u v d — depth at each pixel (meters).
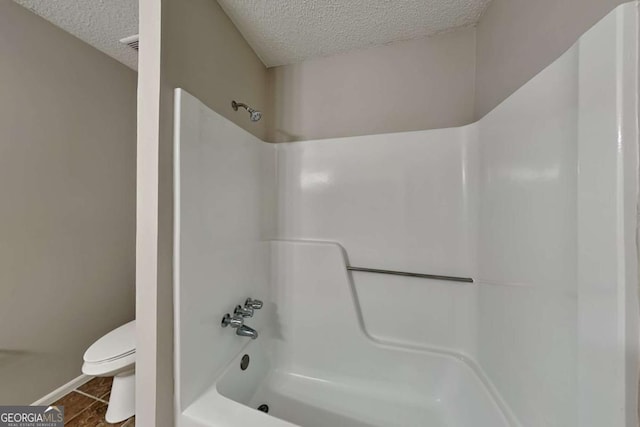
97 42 1.43
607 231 0.46
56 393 1.30
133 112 1.72
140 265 0.73
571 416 0.56
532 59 0.79
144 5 0.74
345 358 1.28
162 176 0.73
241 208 1.16
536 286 0.69
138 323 0.73
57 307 1.32
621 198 0.44
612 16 0.45
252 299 1.24
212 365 0.93
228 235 1.05
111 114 1.58
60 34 1.31
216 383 0.93
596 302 0.49
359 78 1.40
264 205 1.39
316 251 1.35
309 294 1.35
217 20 1.04
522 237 0.76
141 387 0.72
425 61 1.30
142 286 0.73
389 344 1.24
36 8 1.17
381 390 1.21
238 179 1.14
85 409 1.25
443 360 1.15
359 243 1.33
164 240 0.74
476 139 1.11
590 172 0.50
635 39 0.42
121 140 1.65
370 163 1.32
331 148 1.39
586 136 0.51
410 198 1.25
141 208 0.73
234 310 1.08
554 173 0.62
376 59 1.37
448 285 1.18
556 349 0.61
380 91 1.37
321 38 1.29
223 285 1.01
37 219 1.24
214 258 0.95
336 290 1.31
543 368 0.65
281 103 1.53
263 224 1.37
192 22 0.88
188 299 0.81
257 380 1.23
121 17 1.23
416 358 1.18
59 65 1.32
